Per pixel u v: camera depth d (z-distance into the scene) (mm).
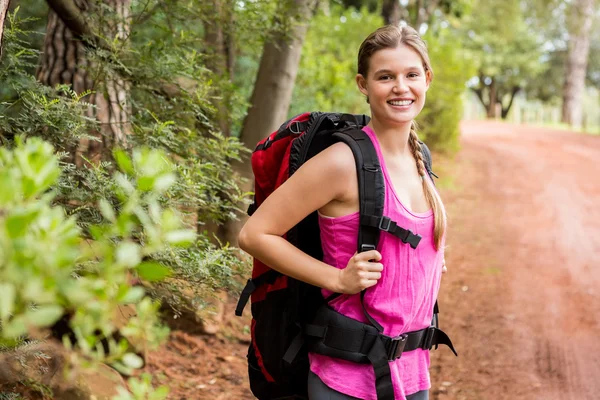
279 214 2035
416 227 2055
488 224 10688
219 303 4941
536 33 40312
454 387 4754
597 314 6574
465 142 21438
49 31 3861
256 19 4273
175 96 3662
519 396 4641
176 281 2930
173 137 3197
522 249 9203
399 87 2076
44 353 2803
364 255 1968
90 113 3551
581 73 36375
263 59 5371
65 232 973
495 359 5324
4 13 2258
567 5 25547
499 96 51219
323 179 2004
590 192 13625
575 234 10211
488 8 20859
